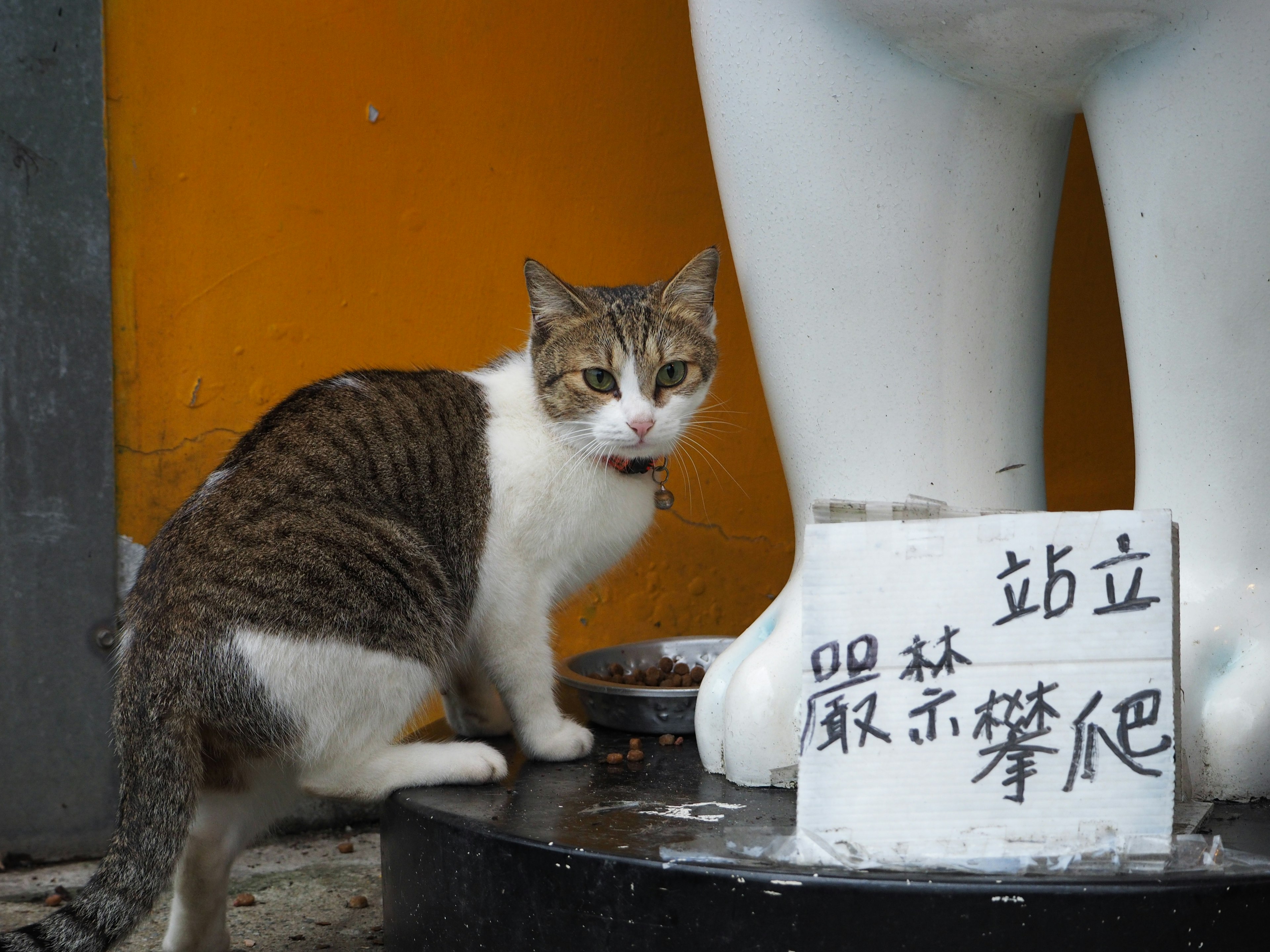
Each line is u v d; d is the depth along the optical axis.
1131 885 1.13
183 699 1.58
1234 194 1.38
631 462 1.94
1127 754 1.19
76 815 2.42
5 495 2.33
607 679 2.18
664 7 2.65
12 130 2.29
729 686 1.65
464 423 1.88
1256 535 1.48
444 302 2.60
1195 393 1.47
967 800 1.20
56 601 2.38
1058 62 1.47
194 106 2.40
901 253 1.59
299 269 2.50
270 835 2.54
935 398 1.63
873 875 1.17
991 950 1.13
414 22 2.50
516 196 2.61
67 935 1.49
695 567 2.75
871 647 1.24
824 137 1.58
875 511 1.35
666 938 1.24
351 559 1.67
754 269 1.70
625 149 2.67
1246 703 1.41
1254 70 1.33
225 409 2.48
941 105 1.55
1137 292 1.50
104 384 2.38
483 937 1.40
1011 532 1.24
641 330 1.94
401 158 2.54
